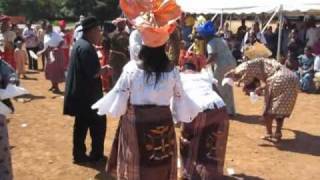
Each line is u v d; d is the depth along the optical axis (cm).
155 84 445
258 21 2367
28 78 1587
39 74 1703
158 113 450
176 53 823
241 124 964
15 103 1131
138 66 447
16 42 1650
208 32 983
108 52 1223
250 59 834
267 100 818
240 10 1922
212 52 974
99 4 5588
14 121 948
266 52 811
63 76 1302
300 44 1734
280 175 682
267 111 820
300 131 921
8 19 1541
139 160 455
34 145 791
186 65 605
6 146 504
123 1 450
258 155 765
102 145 696
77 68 643
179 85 464
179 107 473
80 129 681
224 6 1988
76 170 675
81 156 695
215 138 579
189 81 590
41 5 6178
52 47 1292
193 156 582
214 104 575
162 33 432
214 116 574
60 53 1295
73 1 5962
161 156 456
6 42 1478
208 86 591
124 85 448
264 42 1908
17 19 3294
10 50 1486
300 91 1419
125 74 448
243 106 1159
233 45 1978
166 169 463
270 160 744
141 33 435
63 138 835
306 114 1082
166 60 451
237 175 674
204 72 612
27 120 959
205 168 577
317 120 1022
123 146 464
